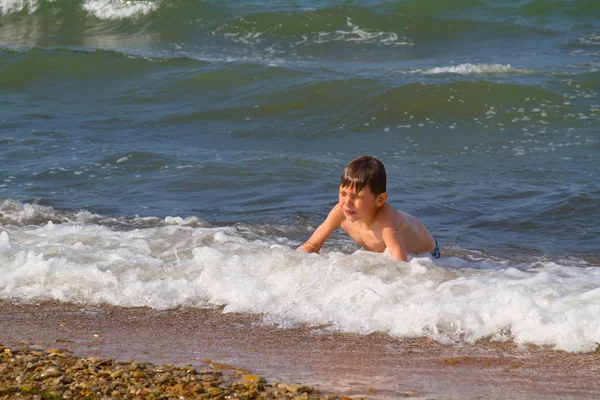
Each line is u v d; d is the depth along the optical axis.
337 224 17.84
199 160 29.59
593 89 43.75
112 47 61.00
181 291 14.95
